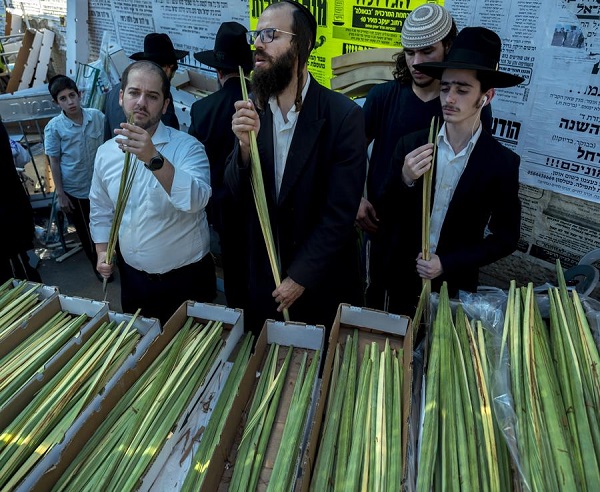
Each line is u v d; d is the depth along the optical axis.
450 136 1.83
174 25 4.28
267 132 1.89
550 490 1.10
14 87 6.04
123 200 1.92
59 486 1.24
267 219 1.84
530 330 1.47
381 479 1.19
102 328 1.74
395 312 2.31
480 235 2.04
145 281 2.24
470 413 1.28
